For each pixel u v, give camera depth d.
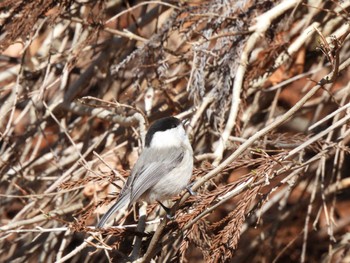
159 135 8.66
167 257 9.80
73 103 12.11
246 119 11.37
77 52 11.23
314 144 10.17
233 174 12.30
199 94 10.67
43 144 13.76
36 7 10.77
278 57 10.86
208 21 10.80
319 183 12.26
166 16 12.46
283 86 11.86
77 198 11.19
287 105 12.69
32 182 11.84
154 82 11.59
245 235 13.05
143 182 8.35
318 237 13.23
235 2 10.74
